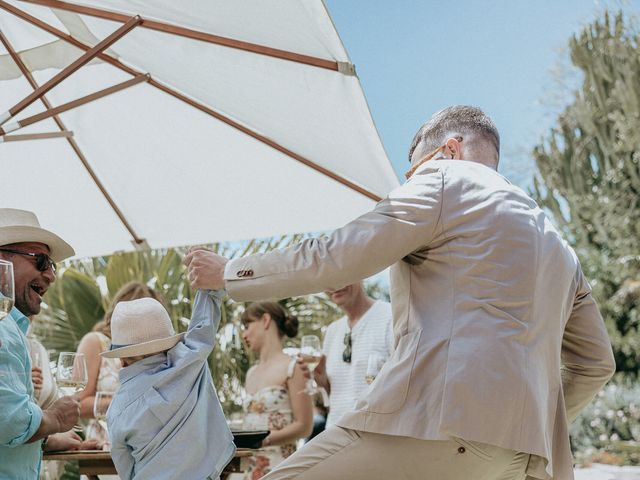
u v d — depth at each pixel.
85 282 7.61
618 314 14.43
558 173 16.73
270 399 4.79
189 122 3.67
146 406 2.68
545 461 2.28
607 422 13.10
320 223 3.91
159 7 2.92
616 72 16.36
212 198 3.94
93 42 3.41
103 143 3.85
